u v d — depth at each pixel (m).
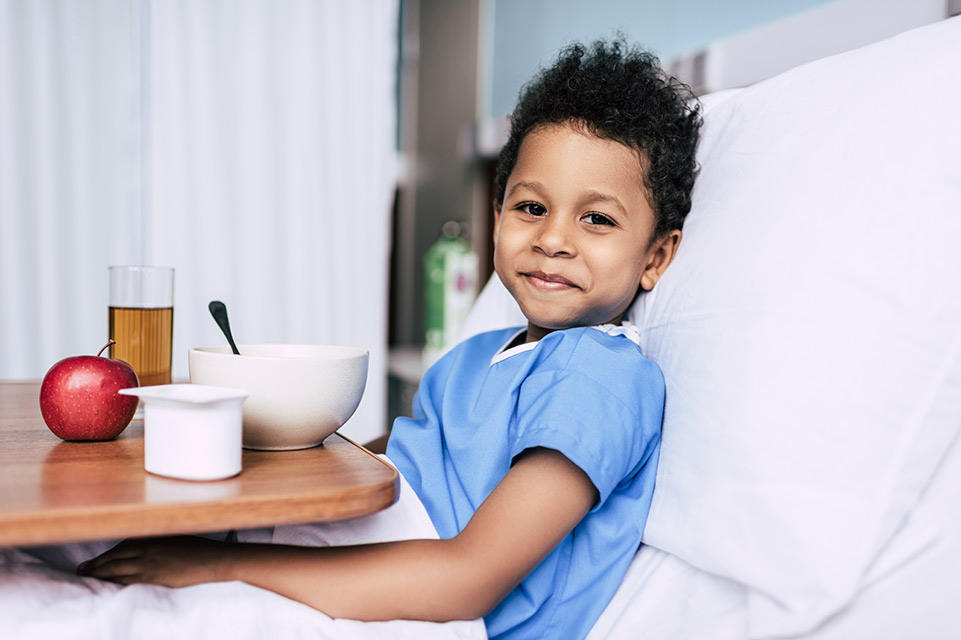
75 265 1.95
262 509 0.50
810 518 0.57
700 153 0.91
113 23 1.95
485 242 2.46
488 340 1.03
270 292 2.13
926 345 0.59
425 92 2.85
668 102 0.90
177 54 2.02
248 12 2.07
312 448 0.68
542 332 0.93
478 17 2.45
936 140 0.62
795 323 0.62
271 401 0.63
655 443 0.76
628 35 1.84
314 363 0.63
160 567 0.61
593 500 0.70
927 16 0.91
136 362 0.84
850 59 0.74
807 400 0.59
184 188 2.04
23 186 1.88
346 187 2.19
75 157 1.93
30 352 1.91
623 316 0.95
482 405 0.85
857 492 0.57
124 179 1.98
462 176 2.51
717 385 0.67
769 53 1.23
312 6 2.13
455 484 0.80
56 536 0.45
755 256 0.69
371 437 2.22
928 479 0.61
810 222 0.65
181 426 0.54
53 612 0.51
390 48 2.20
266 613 0.58
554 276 0.85
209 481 0.54
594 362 0.75
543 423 0.69
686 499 0.67
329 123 2.16
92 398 0.65
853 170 0.65
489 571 0.63
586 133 0.84
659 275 0.91
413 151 2.95
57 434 0.67
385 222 2.23
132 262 2.00
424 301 2.80
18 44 1.86
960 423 0.60
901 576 0.58
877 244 0.61
